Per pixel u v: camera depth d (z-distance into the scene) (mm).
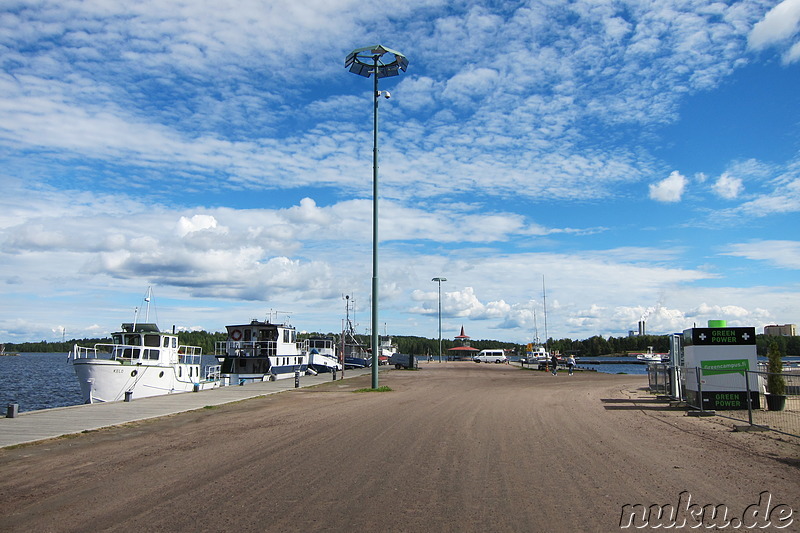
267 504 6773
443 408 17266
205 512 6477
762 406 17688
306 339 50188
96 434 12609
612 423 14203
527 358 66875
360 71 26250
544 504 6742
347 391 24609
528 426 13352
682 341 20578
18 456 10039
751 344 16938
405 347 144375
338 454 9820
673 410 17484
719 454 9945
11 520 6242
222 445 10977
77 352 27812
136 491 7453
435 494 7180
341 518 6211
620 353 140375
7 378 56125
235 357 39375
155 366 28594
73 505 6816
